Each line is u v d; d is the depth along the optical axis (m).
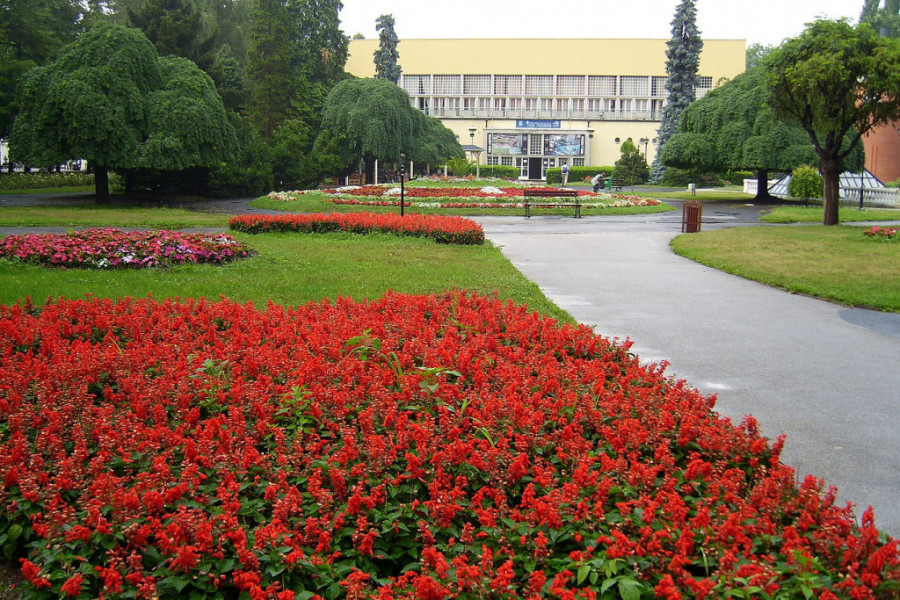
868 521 3.32
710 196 40.62
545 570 3.17
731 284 11.77
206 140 31.39
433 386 4.77
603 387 5.08
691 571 3.18
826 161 21.39
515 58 69.12
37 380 5.12
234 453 4.00
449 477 3.74
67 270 11.58
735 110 34.75
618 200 32.53
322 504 3.48
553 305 9.62
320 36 51.50
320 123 47.62
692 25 54.22
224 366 5.43
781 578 2.93
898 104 19.02
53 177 41.91
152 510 3.47
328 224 17.80
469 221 17.83
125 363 5.49
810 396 6.12
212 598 3.06
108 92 29.23
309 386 4.96
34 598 3.12
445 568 3.01
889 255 14.62
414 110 46.19
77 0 48.28
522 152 66.88
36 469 3.87
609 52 68.25
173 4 41.59
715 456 4.20
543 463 4.04
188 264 12.32
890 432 5.30
